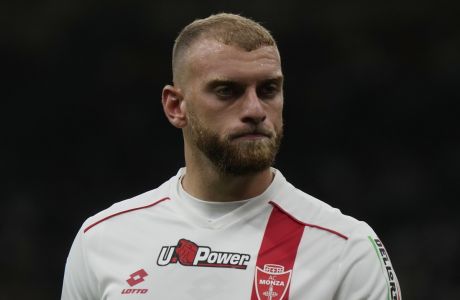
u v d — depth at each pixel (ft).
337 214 46.09
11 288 189.88
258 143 43.16
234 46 43.57
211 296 44.21
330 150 214.69
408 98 215.10
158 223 47.14
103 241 47.67
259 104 43.11
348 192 209.05
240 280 44.19
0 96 214.28
